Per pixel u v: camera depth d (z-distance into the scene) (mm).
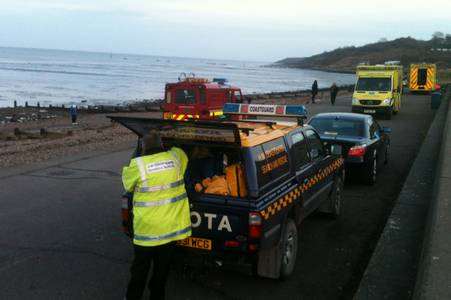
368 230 7809
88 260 6402
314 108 31469
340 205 8805
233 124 4910
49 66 169000
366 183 10891
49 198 9320
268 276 5594
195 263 5320
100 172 11734
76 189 10039
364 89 27422
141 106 47562
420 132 20422
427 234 6070
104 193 9766
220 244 5176
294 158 6332
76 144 16906
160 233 4723
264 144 5566
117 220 8086
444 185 7234
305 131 7059
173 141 5516
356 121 11297
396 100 28594
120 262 6363
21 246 6840
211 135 5184
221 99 20969
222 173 5602
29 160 13188
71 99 62562
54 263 6281
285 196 5711
